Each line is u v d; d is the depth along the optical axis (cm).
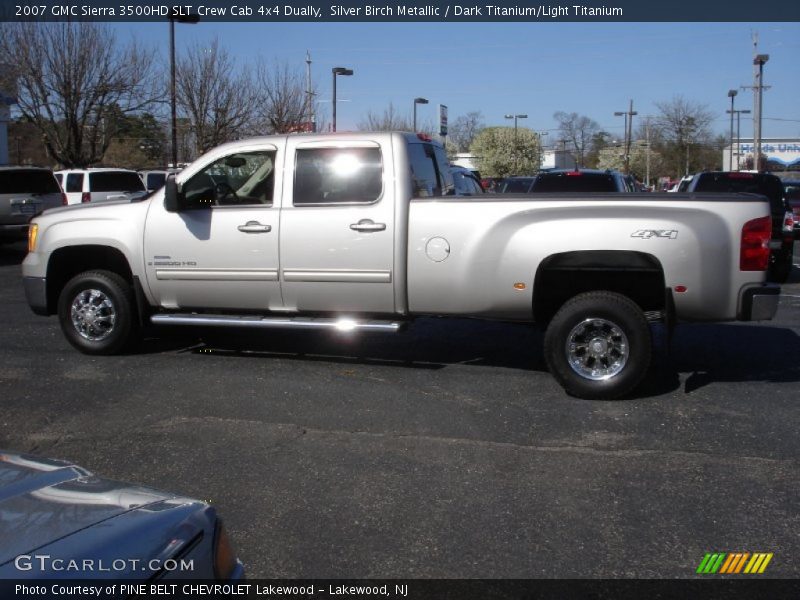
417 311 702
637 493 475
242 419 607
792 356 808
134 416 615
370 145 702
